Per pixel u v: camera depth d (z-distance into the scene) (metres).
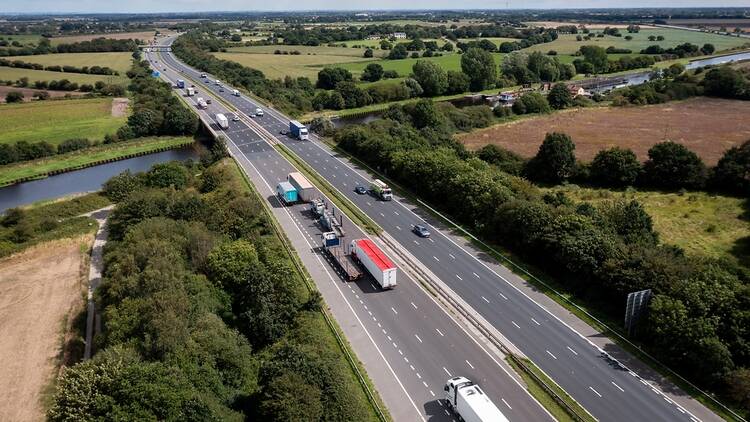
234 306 75.81
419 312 76.81
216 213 103.69
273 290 73.44
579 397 59.91
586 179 136.12
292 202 116.75
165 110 197.38
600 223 88.62
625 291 71.75
